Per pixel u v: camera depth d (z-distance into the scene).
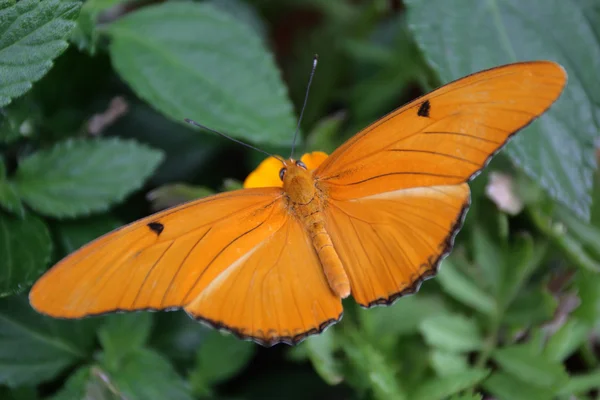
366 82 0.57
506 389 0.52
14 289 0.51
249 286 0.50
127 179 0.52
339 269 0.50
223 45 0.54
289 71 0.59
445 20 0.53
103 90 0.55
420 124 0.50
